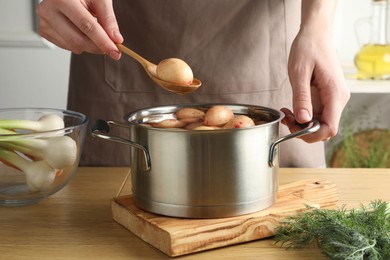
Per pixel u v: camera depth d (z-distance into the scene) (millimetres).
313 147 1489
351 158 2236
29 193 1054
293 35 1458
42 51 2299
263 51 1435
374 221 885
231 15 1404
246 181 916
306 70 1093
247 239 918
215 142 890
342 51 2471
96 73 1459
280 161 1466
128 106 1463
